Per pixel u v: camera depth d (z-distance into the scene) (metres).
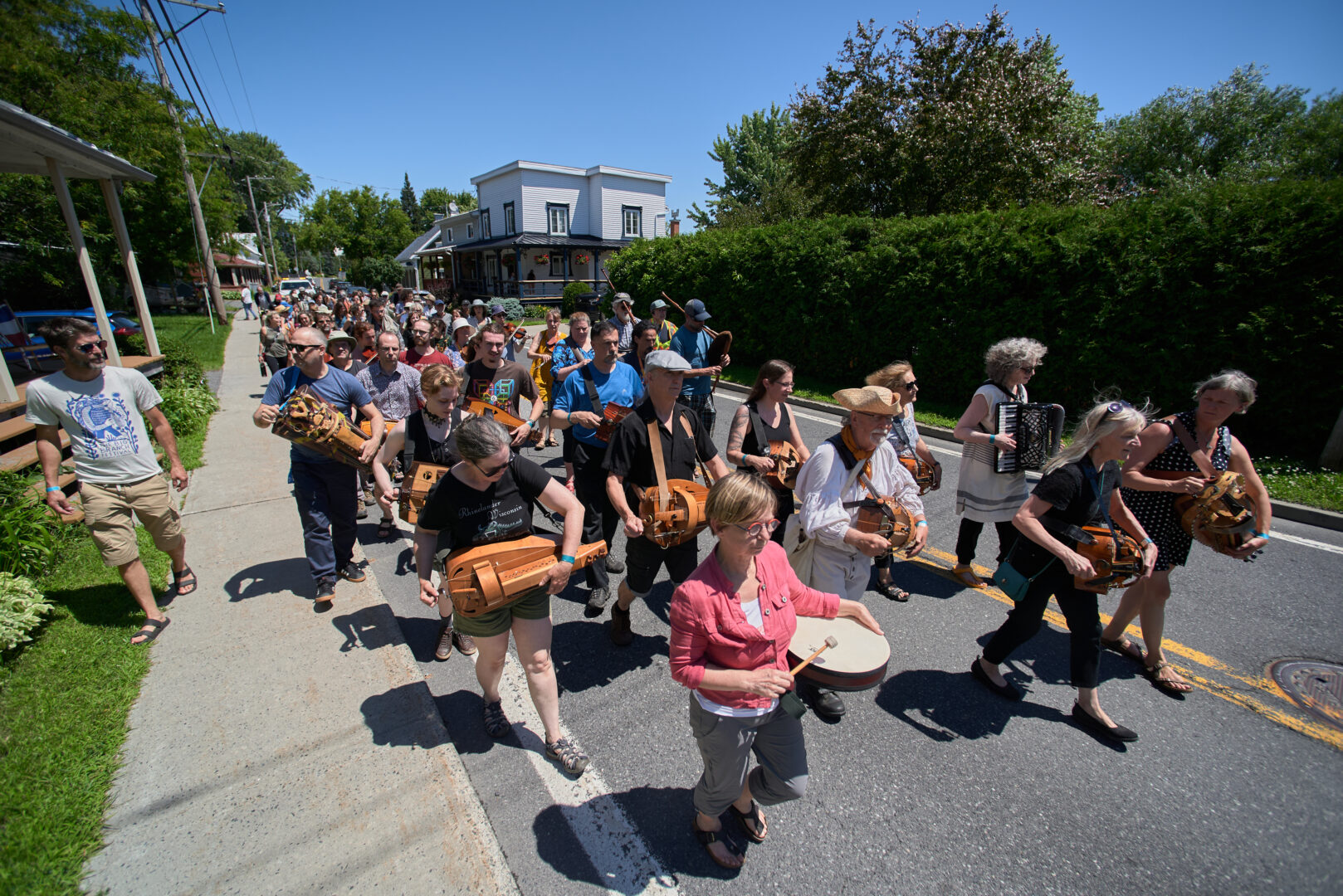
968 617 4.13
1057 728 3.08
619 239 34.41
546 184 32.59
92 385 3.49
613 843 2.44
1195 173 24.52
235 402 10.84
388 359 5.39
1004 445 4.01
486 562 2.48
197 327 23.78
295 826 2.44
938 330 10.12
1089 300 8.17
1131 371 7.91
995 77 15.79
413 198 89.25
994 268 9.27
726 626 2.02
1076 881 2.27
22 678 3.21
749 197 35.88
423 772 2.72
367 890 2.19
